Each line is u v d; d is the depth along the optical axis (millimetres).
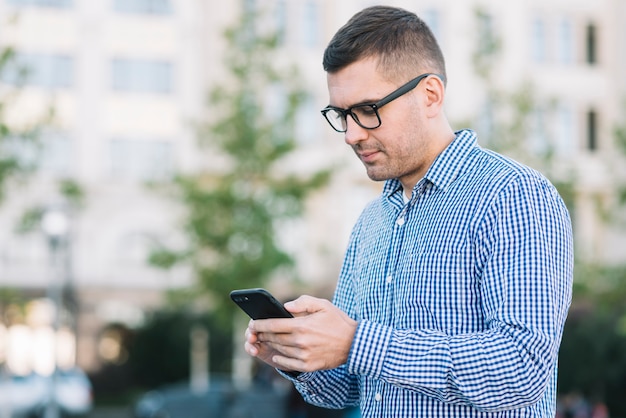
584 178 30031
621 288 19594
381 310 2395
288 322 2123
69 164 28922
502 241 2201
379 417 2350
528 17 30375
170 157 29250
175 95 29422
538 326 2119
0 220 27438
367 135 2326
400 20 2330
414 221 2371
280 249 18750
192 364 28844
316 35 29156
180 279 29219
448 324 2258
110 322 29938
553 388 2320
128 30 29234
